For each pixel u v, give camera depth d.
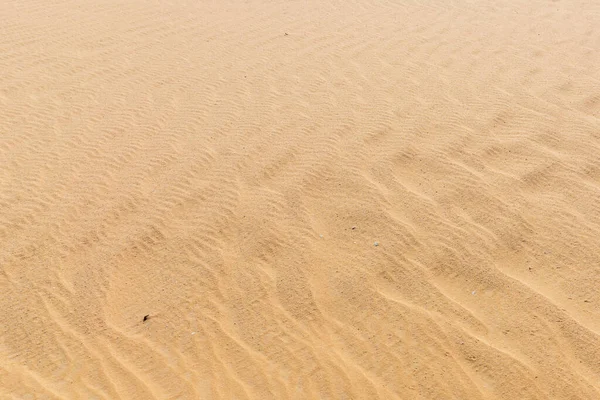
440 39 11.43
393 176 6.79
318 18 13.09
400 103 8.67
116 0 14.73
